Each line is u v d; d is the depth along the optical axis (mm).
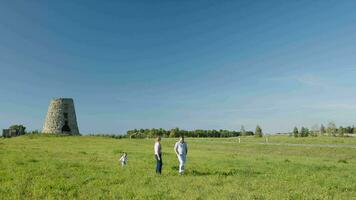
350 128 150125
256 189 20422
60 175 24656
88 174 25484
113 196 17656
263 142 83875
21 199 16672
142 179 23609
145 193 18453
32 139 92125
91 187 20266
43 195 17703
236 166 33531
